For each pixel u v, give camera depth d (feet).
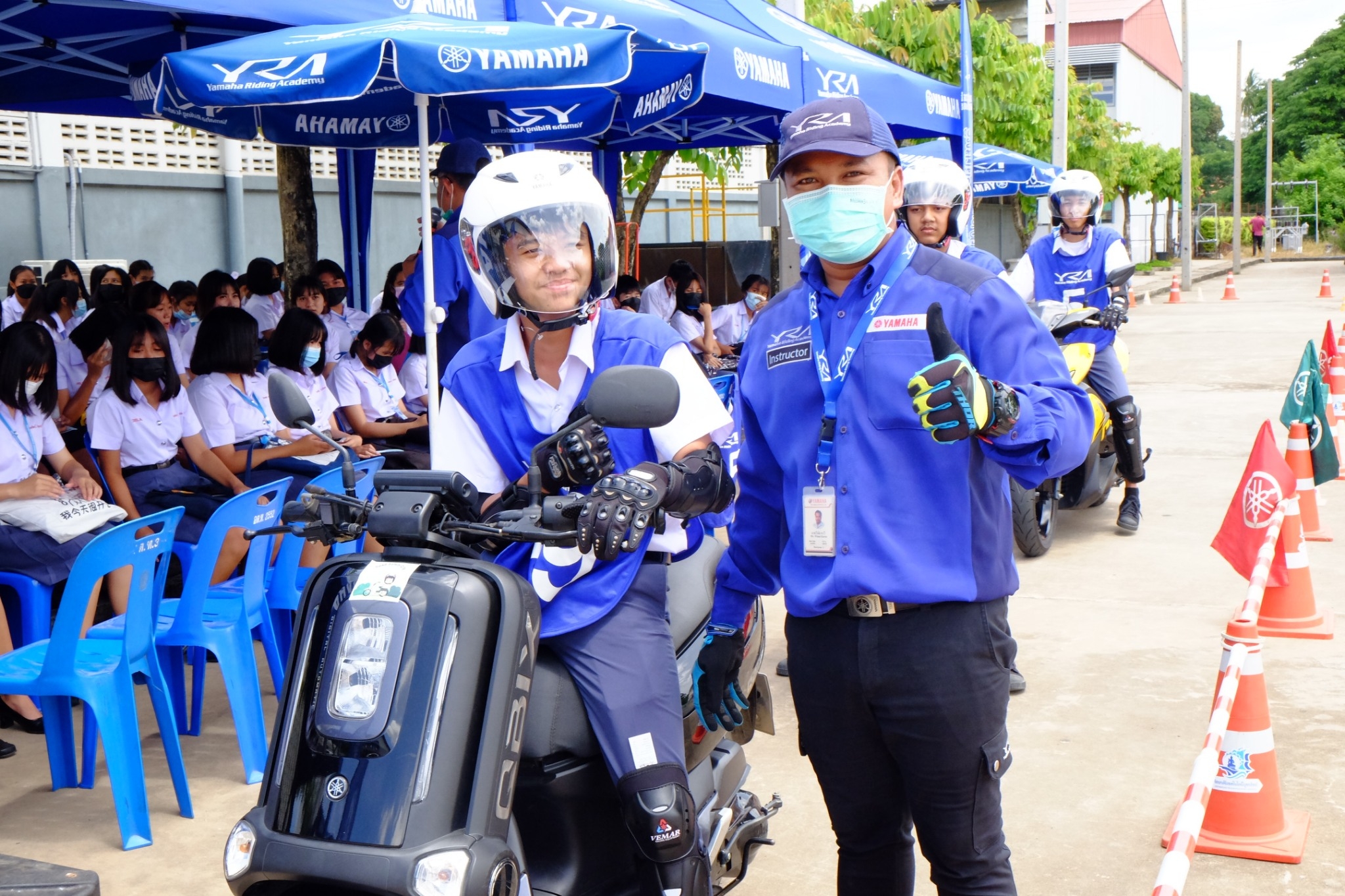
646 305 38.22
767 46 21.57
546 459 7.43
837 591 7.45
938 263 7.54
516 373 8.07
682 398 7.93
